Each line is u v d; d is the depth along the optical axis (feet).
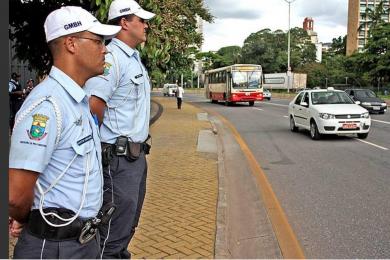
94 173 7.75
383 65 165.07
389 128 54.90
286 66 260.01
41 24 20.65
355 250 16.03
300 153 37.14
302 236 17.48
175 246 15.03
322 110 44.42
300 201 22.36
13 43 21.67
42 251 7.30
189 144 38.78
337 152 37.37
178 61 71.67
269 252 15.94
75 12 7.47
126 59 10.84
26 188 6.86
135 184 11.18
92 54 7.58
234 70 107.24
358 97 80.18
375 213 20.33
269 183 26.30
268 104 115.34
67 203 7.38
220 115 79.56
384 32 165.68
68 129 7.24
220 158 32.32
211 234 16.19
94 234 7.81
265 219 19.53
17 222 7.43
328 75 237.25
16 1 19.77
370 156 35.22
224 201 20.61
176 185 23.47
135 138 11.12
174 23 22.63
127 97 10.87
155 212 18.66
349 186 25.41
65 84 7.35
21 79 40.75
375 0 329.31
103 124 10.83
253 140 45.62
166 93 208.23
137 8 11.14
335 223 18.97
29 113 6.95
